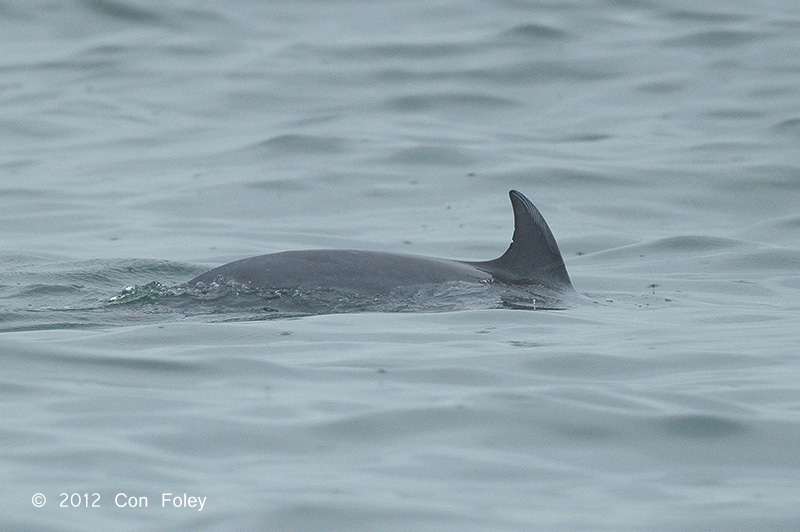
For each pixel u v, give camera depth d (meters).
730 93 76.19
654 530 20.14
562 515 20.73
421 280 39.00
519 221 41.56
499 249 52.56
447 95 76.81
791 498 21.59
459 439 24.45
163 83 80.56
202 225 55.88
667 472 23.00
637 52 84.06
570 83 79.19
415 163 64.88
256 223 56.41
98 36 90.19
